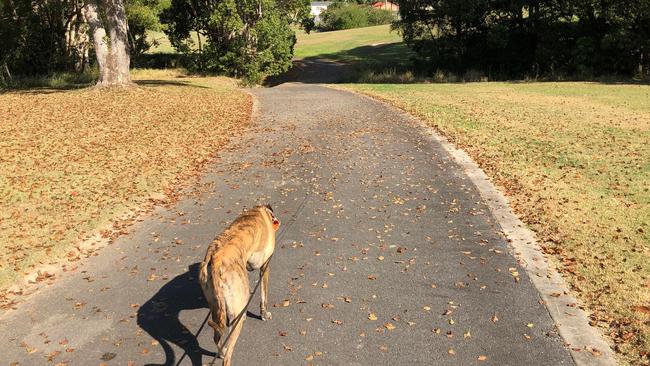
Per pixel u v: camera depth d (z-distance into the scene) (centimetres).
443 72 4884
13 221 1075
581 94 2936
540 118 2141
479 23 4700
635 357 611
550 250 903
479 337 664
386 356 630
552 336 661
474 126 1981
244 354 637
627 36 3872
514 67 4722
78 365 626
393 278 823
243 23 4594
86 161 1516
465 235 984
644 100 2634
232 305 537
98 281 841
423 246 940
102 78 2955
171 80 3925
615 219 1036
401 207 1143
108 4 2888
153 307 756
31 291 812
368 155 1584
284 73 5878
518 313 714
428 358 624
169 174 1430
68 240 989
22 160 1503
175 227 1069
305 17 5272
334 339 665
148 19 4544
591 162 1455
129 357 640
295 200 1209
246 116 2297
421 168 1434
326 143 1753
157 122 2095
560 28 4497
